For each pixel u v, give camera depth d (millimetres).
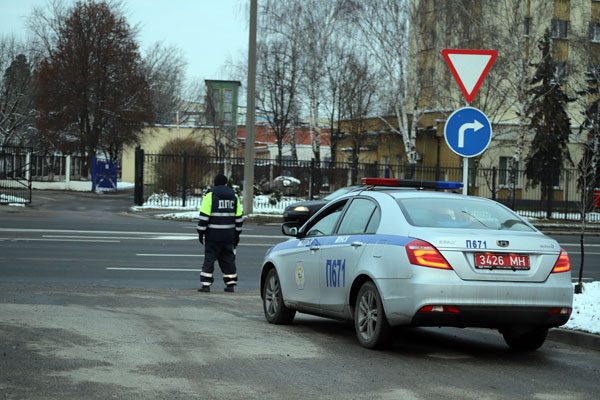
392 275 16125
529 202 94938
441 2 86062
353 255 17609
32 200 82062
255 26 64375
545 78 91750
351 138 108188
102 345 16281
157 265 34656
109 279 29906
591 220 82000
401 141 115812
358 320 17359
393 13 88688
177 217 65438
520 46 85875
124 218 65000
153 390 12469
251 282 31391
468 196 18359
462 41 85000
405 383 13594
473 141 22422
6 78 141750
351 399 12258
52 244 41094
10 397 11766
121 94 127625
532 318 15812
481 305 15461
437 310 15367
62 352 15375
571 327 19438
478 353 17281
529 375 14766
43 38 133500
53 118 126438
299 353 16328
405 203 17406
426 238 15828
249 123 66312
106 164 114812
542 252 16094
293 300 20297
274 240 48906
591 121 83250
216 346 16766
